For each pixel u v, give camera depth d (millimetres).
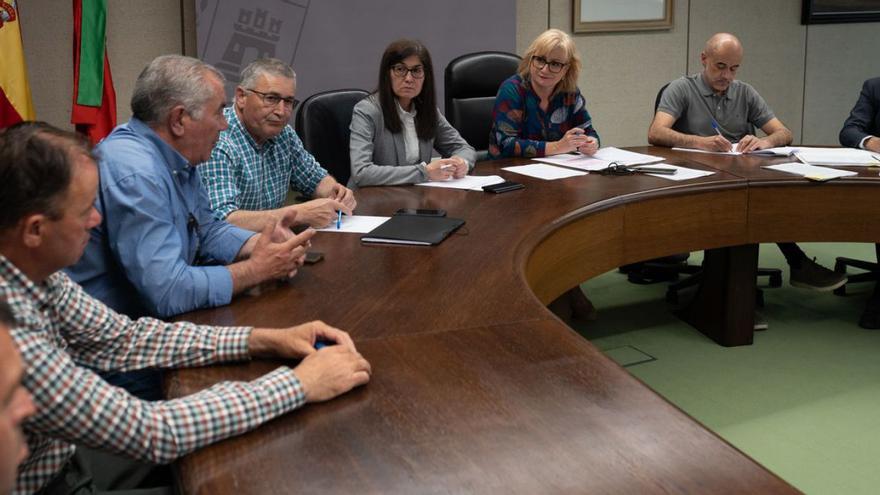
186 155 1738
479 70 3553
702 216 2811
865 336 3178
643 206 2670
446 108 3564
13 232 1103
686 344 3131
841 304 3539
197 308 1564
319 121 3004
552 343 1396
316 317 1523
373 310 1562
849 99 5859
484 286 1702
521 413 1146
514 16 4801
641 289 3793
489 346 1385
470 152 3113
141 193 1562
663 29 5355
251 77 2344
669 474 992
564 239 2348
